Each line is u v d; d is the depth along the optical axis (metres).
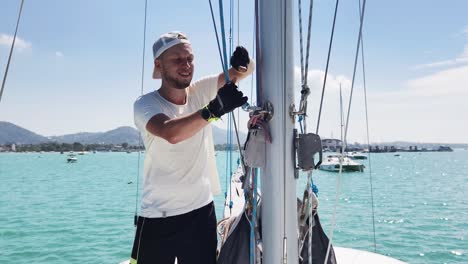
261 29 1.57
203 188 2.12
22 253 9.85
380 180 32.31
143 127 1.91
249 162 1.57
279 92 1.53
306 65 1.69
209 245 2.11
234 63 1.90
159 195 2.03
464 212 16.64
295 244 1.57
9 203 19.78
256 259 1.82
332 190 23.38
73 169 53.62
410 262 9.48
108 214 15.91
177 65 1.87
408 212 16.52
